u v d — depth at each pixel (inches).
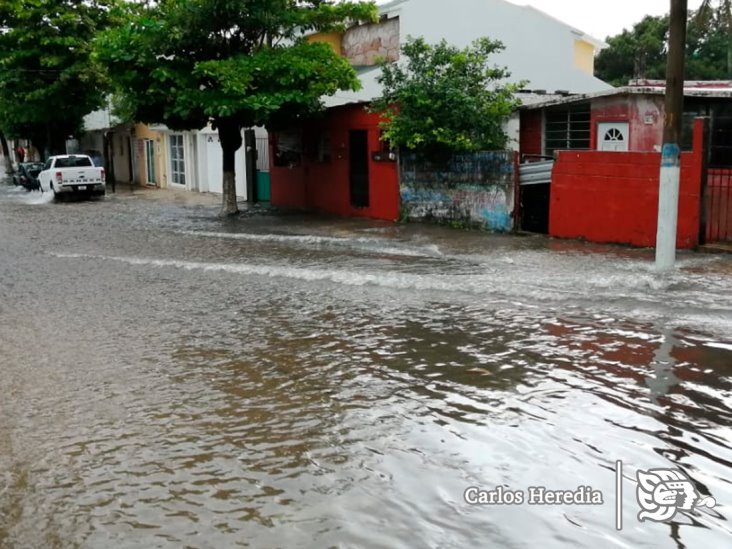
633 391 240.5
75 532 164.4
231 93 712.4
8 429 221.8
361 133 787.4
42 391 254.4
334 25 818.2
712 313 334.3
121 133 1523.1
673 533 158.6
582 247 536.7
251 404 237.3
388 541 156.9
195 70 709.9
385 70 687.1
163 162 1341.0
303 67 720.3
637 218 528.4
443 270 457.4
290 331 325.4
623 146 698.8
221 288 425.4
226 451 202.8
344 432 213.5
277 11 754.8
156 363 283.0
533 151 782.5
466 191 663.1
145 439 212.1
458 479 183.9
